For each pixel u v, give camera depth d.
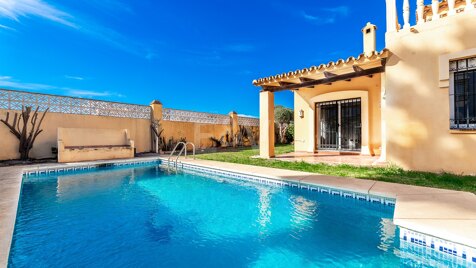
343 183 5.00
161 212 4.53
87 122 11.55
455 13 5.69
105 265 2.76
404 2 6.35
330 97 10.90
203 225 3.92
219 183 6.78
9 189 4.95
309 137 11.66
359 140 10.30
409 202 3.55
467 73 5.66
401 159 6.33
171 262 2.82
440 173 5.64
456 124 5.74
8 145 9.41
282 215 4.29
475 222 2.77
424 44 6.03
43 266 2.73
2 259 2.18
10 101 9.48
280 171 6.68
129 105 13.25
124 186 6.59
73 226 3.88
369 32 10.30
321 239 3.31
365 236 3.34
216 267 2.71
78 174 8.15
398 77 6.40
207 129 17.20
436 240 2.63
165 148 14.52
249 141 20.02
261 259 2.86
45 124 10.30
